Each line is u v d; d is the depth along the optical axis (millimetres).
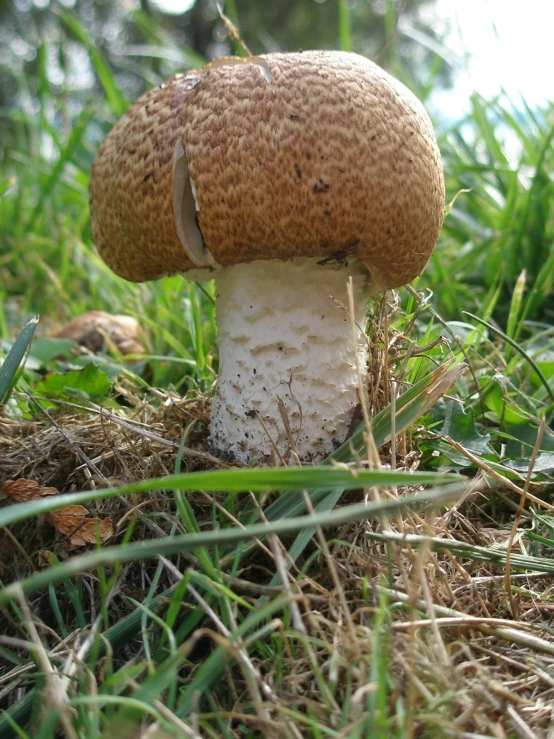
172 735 107
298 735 112
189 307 313
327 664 129
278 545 144
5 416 239
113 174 187
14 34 1664
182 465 204
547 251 344
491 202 392
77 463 203
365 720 112
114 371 294
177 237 177
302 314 190
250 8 1579
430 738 117
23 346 205
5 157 683
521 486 208
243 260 175
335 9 1667
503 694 125
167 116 176
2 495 185
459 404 225
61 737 129
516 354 275
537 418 235
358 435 173
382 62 518
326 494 160
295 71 170
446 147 443
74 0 1631
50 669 126
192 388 265
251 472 118
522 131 418
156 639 148
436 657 128
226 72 175
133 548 110
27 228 482
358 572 159
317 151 163
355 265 193
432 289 328
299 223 165
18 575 173
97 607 163
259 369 192
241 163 163
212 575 137
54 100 578
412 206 174
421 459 215
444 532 169
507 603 160
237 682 136
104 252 206
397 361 219
